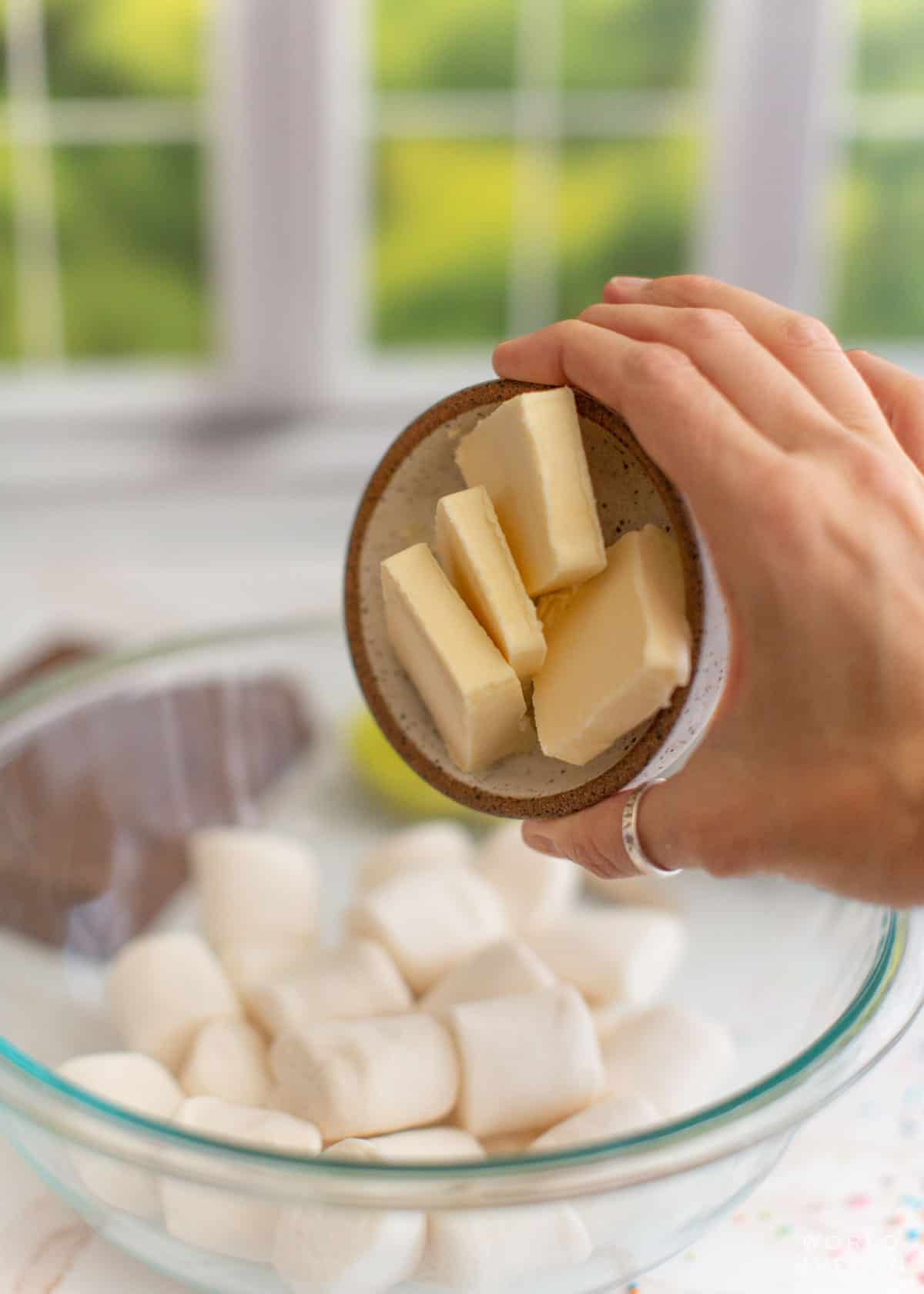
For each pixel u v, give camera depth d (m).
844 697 0.33
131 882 0.48
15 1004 0.43
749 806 0.34
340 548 0.96
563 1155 0.33
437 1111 0.40
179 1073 0.43
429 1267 0.36
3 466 0.97
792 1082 0.34
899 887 0.34
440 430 0.37
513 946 0.43
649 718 0.35
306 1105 0.40
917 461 0.37
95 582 0.79
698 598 0.34
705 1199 0.35
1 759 0.45
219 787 0.51
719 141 0.95
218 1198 0.34
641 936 0.45
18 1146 0.36
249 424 1.02
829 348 0.35
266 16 0.86
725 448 0.33
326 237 0.95
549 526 0.35
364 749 0.53
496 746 0.36
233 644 0.50
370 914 0.45
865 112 0.95
